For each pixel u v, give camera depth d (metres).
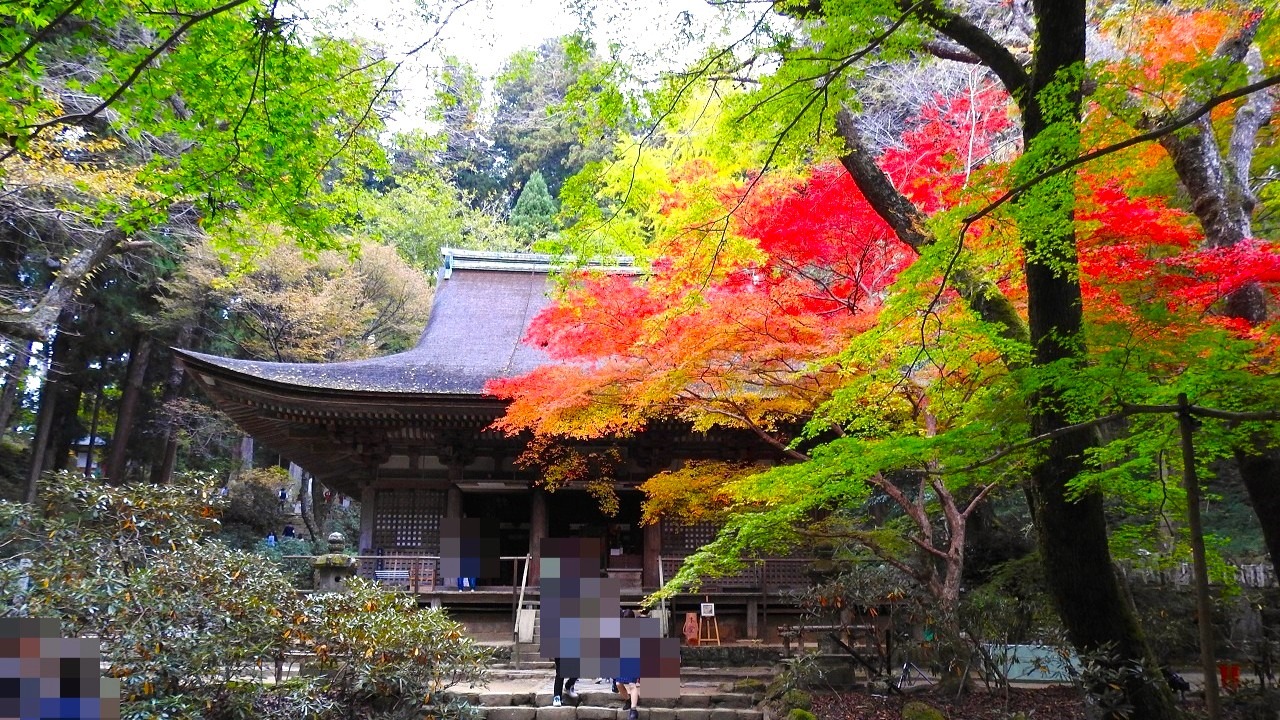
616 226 7.12
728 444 15.22
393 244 30.12
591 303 8.85
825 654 9.36
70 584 5.62
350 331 25.66
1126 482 6.37
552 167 39.66
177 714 5.60
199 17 4.05
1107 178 6.81
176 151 12.81
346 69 6.42
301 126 6.09
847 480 6.04
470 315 18.75
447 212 30.50
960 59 7.90
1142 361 5.21
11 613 5.22
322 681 7.32
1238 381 4.60
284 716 6.52
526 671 11.70
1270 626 10.80
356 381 14.84
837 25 5.29
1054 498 6.06
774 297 8.72
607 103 6.09
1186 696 9.00
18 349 18.17
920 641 9.19
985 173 4.96
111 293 22.39
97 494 6.14
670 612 14.26
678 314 7.79
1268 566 13.12
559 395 10.11
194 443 26.67
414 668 7.46
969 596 10.00
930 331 5.86
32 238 17.70
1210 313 7.62
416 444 15.54
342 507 32.19
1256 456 7.00
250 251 7.06
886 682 8.76
